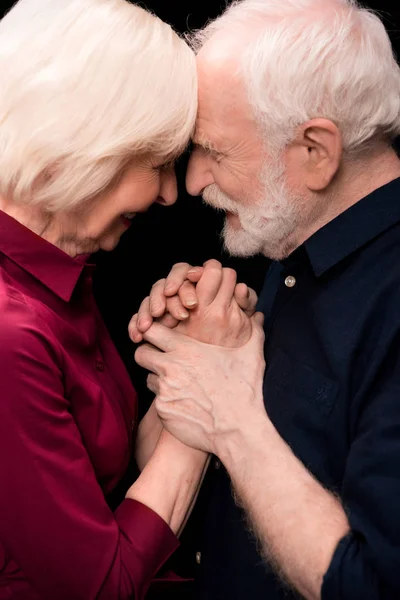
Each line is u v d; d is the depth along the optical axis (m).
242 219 1.66
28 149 1.44
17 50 1.46
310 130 1.52
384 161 1.60
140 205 1.61
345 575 1.30
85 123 1.45
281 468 1.46
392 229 1.56
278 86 1.50
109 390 1.72
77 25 1.47
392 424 1.33
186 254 3.45
